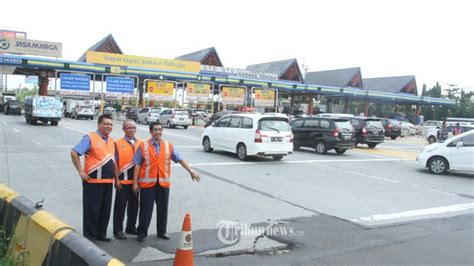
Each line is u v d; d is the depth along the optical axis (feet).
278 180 35.96
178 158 19.53
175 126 110.22
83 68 117.91
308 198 29.25
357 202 28.76
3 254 14.34
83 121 116.57
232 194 29.27
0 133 66.80
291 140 48.73
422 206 28.55
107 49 149.18
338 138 58.95
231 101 139.13
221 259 17.13
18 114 138.41
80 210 23.12
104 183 17.95
